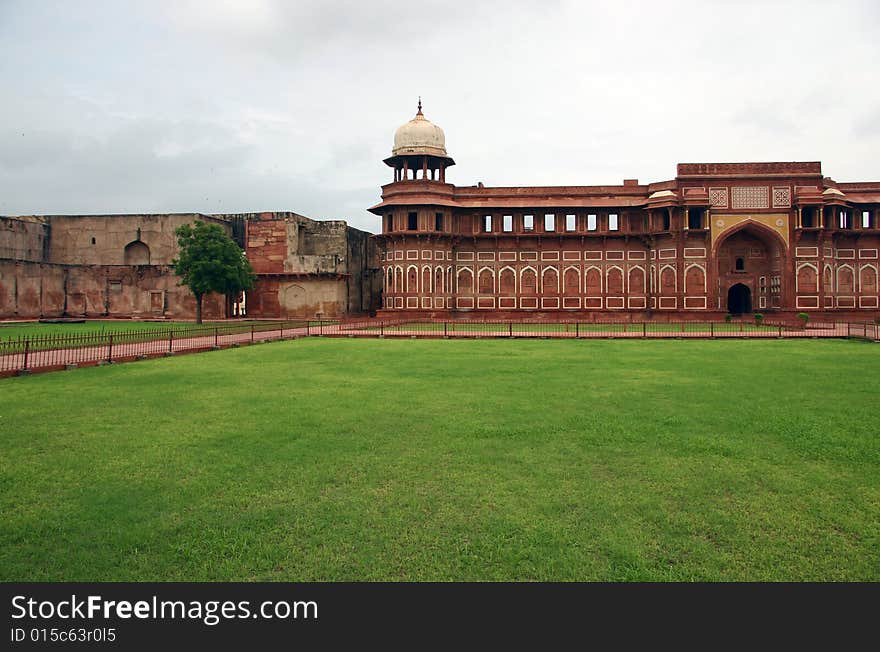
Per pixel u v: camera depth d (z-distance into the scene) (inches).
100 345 484.1
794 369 365.7
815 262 1025.5
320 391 287.6
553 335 674.8
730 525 129.6
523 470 164.6
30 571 113.0
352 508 139.3
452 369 369.7
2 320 1027.3
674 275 1043.3
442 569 112.3
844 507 138.8
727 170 1040.8
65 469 167.8
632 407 245.6
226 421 223.6
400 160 1092.5
